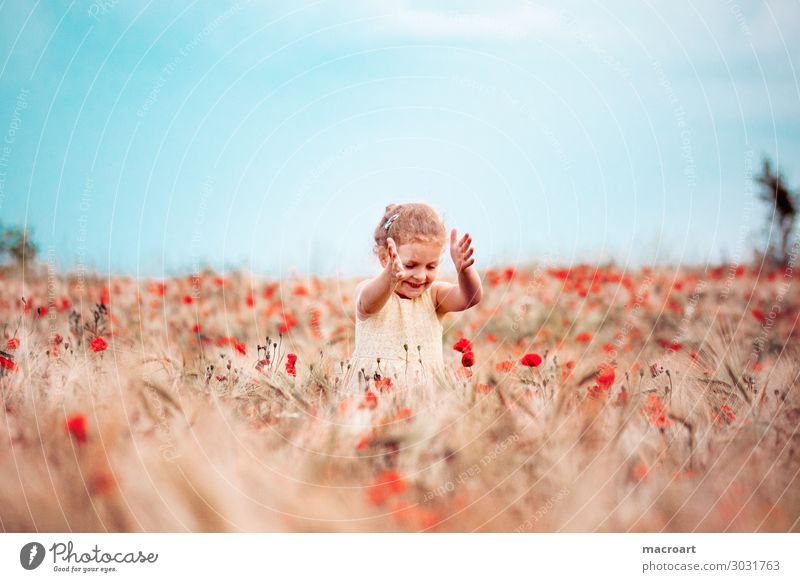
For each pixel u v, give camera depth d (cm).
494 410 317
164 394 325
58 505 291
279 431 313
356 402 329
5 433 300
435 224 450
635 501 301
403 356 446
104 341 383
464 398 327
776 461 316
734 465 312
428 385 363
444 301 459
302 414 324
